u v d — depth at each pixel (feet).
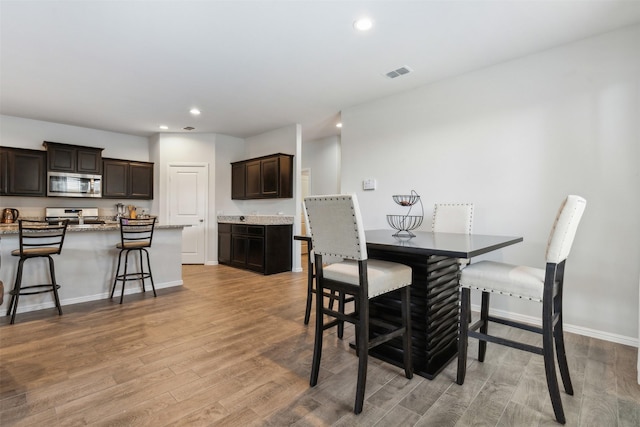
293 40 8.90
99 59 10.02
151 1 7.18
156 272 13.82
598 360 7.32
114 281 12.50
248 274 16.96
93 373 6.71
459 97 11.13
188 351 7.75
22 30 8.32
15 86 12.25
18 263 10.24
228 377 6.59
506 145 10.12
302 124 17.99
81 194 17.48
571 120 8.99
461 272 6.40
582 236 8.82
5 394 5.95
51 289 10.53
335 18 7.87
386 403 5.74
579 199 5.32
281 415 5.40
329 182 21.42
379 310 7.68
